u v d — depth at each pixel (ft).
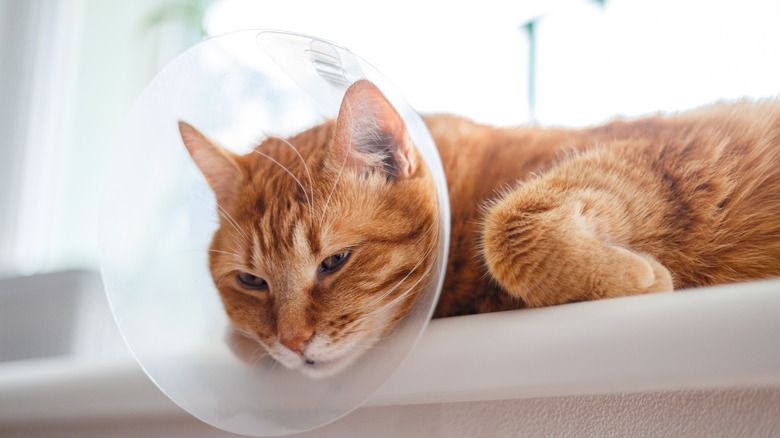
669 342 1.53
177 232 2.00
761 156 2.21
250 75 1.91
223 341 1.96
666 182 2.28
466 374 1.79
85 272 4.20
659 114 2.56
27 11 5.21
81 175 5.15
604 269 2.01
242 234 1.99
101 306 4.24
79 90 5.26
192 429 2.49
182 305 1.98
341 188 1.93
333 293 1.91
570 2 3.78
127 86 5.00
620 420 1.76
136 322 1.99
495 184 2.62
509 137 2.77
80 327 4.08
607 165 2.37
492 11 4.00
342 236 1.93
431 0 4.17
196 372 1.93
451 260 2.46
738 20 3.13
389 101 1.91
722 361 1.44
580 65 3.68
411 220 1.94
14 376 3.05
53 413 2.74
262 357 1.93
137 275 2.01
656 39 3.43
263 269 1.97
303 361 1.89
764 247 2.15
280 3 4.53
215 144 1.96
